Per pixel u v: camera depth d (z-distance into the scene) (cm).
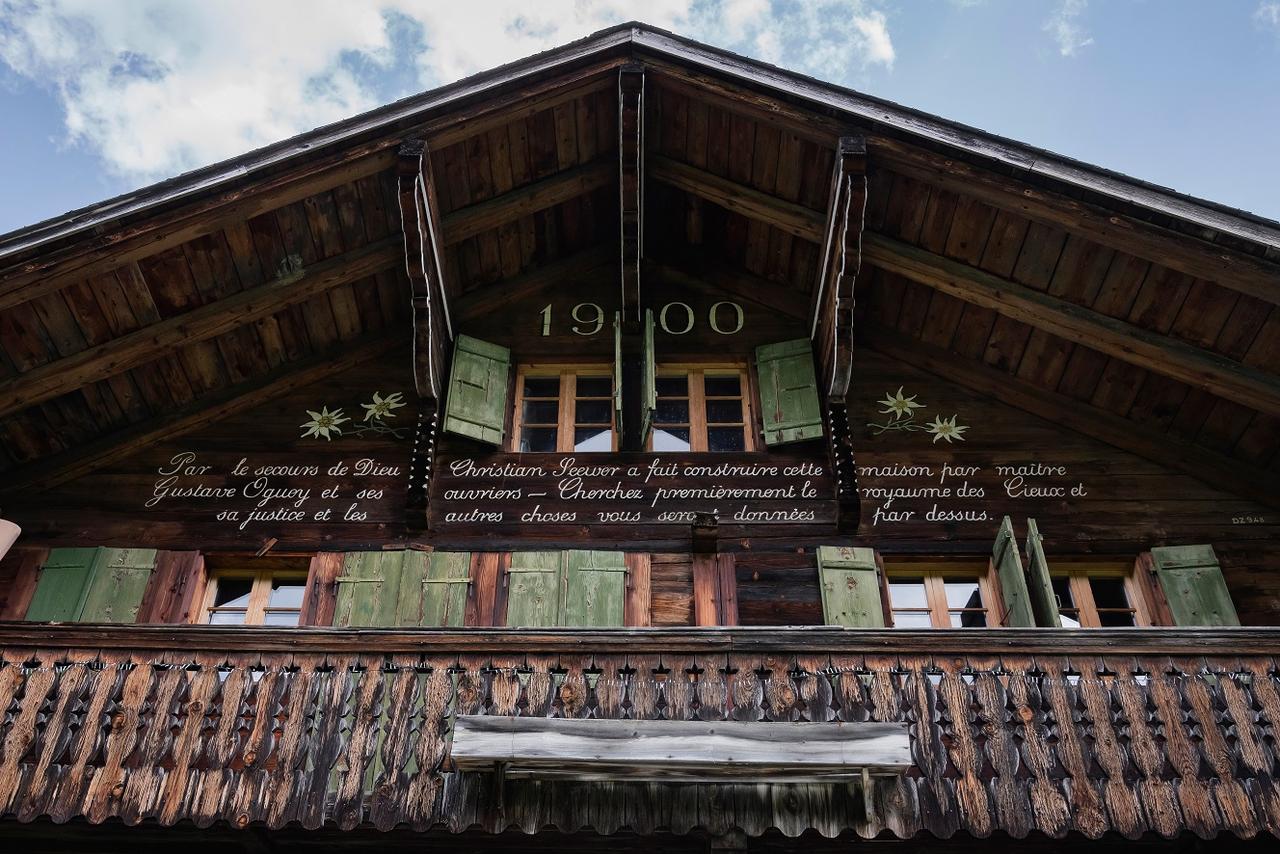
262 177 1036
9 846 878
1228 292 1021
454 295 1231
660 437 1159
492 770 793
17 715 831
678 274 1267
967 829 787
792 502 1080
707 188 1195
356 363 1198
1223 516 1082
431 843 880
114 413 1117
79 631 863
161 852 887
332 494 1091
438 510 1076
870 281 1191
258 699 838
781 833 831
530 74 1089
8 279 980
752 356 1204
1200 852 857
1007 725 827
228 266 1084
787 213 1168
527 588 1007
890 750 783
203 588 1046
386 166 1074
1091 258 1062
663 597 1014
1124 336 1077
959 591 1064
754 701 835
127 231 1005
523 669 850
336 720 830
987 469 1115
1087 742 820
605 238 1288
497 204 1176
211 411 1141
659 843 877
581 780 795
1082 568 1070
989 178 1035
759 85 1080
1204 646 856
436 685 844
